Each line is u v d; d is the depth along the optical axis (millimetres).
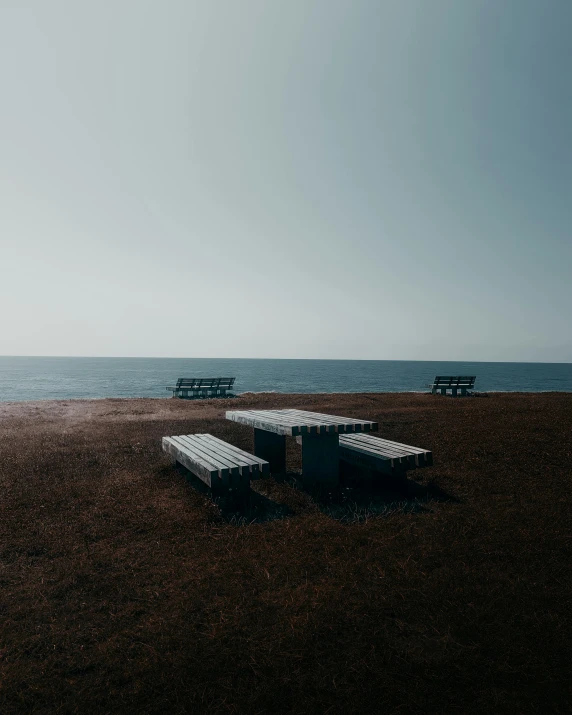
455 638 2725
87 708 2209
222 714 2158
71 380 60438
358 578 3492
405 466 5676
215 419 13023
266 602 3162
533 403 15867
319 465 5984
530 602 3113
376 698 2258
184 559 3902
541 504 5168
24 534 4449
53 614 3066
